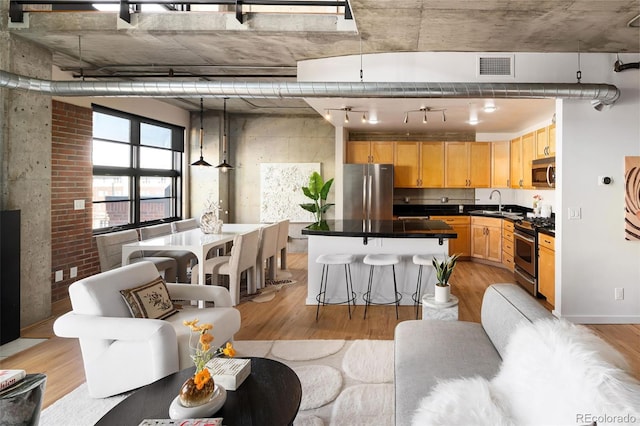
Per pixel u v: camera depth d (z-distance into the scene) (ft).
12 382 5.73
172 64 14.74
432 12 9.84
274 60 14.08
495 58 12.64
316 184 23.80
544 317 5.85
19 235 11.37
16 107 11.73
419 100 14.92
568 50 12.34
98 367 7.73
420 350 6.77
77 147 15.51
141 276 9.23
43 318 12.72
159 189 22.18
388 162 23.56
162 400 5.44
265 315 13.37
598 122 12.35
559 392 4.00
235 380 5.71
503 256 20.38
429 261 12.66
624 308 12.46
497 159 22.76
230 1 11.06
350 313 13.58
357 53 13.17
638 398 3.42
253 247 15.51
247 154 25.72
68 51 13.23
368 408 7.39
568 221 12.50
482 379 5.11
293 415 5.09
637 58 12.37
